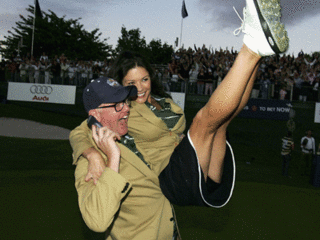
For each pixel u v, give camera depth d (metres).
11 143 9.79
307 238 3.41
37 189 4.88
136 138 1.49
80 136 1.48
